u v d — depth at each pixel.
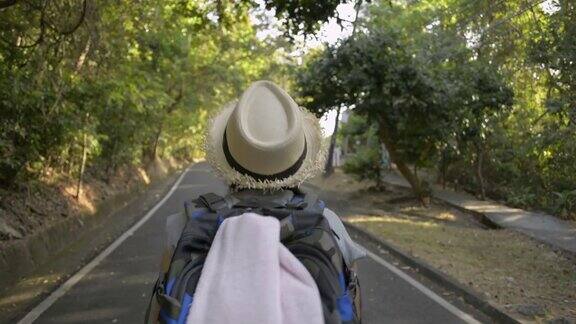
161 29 16.73
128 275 8.67
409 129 17.36
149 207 17.88
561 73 8.79
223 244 1.99
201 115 40.06
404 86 15.97
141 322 6.51
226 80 31.27
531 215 15.55
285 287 1.90
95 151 14.53
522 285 8.10
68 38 10.48
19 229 9.66
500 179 20.77
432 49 16.17
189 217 2.23
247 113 2.21
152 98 18.55
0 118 9.10
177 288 1.96
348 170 22.22
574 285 8.11
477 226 15.12
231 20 13.34
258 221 2.01
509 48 15.12
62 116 10.60
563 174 12.54
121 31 13.03
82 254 10.36
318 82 17.08
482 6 14.39
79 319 6.59
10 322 6.49
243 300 1.85
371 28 16.81
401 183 24.86
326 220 2.17
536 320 6.48
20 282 8.30
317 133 2.40
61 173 15.00
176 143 41.59
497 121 18.33
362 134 24.45
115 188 18.72
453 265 9.34
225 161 2.29
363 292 7.98
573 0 8.59
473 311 7.17
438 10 18.06
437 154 20.25
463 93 16.52
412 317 6.88
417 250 10.61
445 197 19.73
